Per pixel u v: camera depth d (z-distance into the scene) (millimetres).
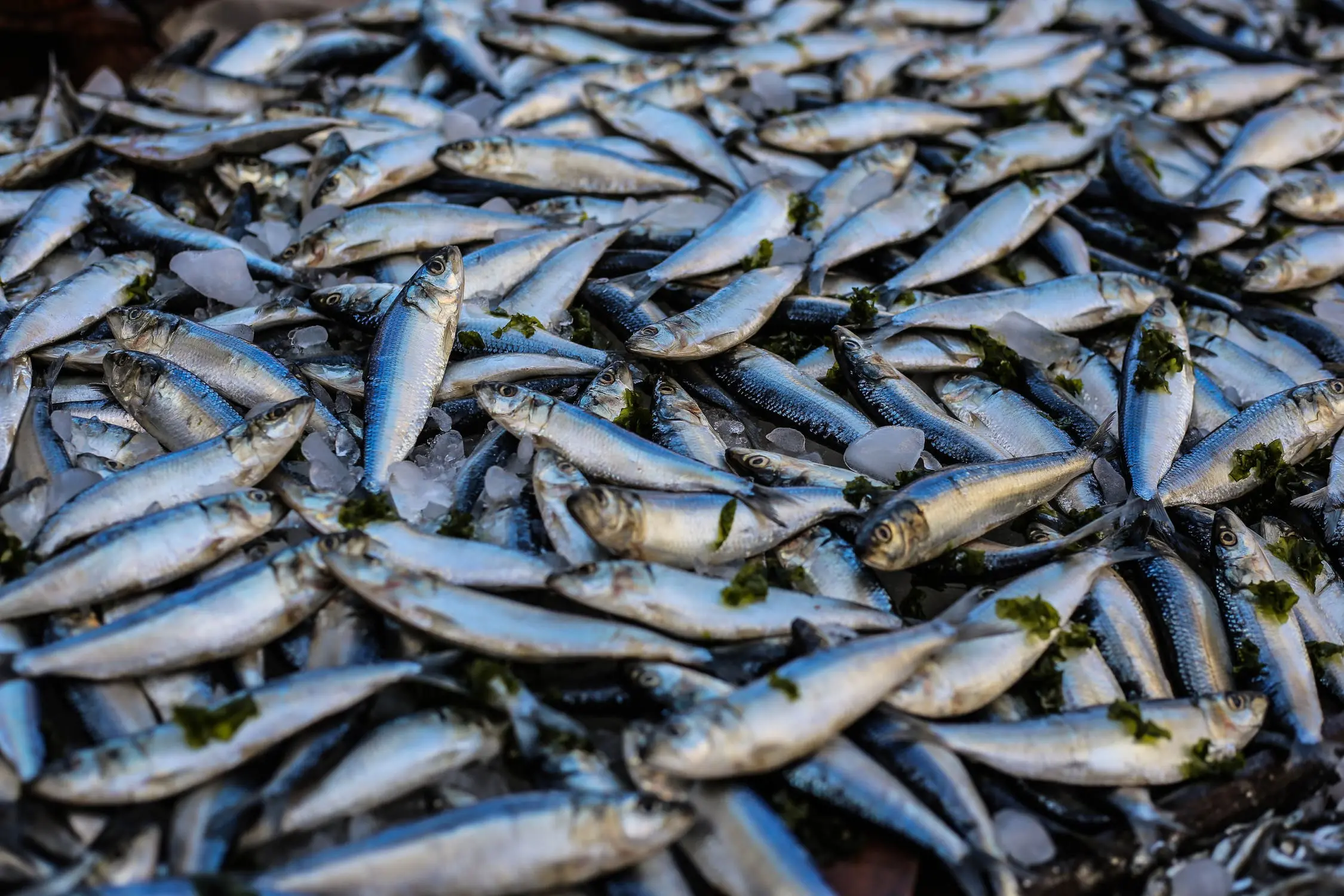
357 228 870
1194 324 892
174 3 1211
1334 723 713
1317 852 685
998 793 670
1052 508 780
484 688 656
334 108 994
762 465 762
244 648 676
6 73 1152
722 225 888
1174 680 729
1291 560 765
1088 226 949
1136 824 665
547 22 1096
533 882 618
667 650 673
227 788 642
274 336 846
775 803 653
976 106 1051
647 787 635
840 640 681
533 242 877
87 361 808
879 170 957
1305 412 807
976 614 706
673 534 707
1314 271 907
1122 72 1136
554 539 717
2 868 615
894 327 842
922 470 757
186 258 843
